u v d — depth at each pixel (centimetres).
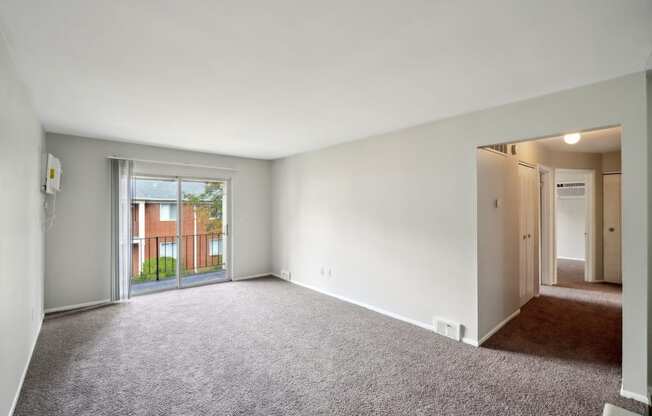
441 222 327
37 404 209
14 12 148
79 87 242
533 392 223
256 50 186
